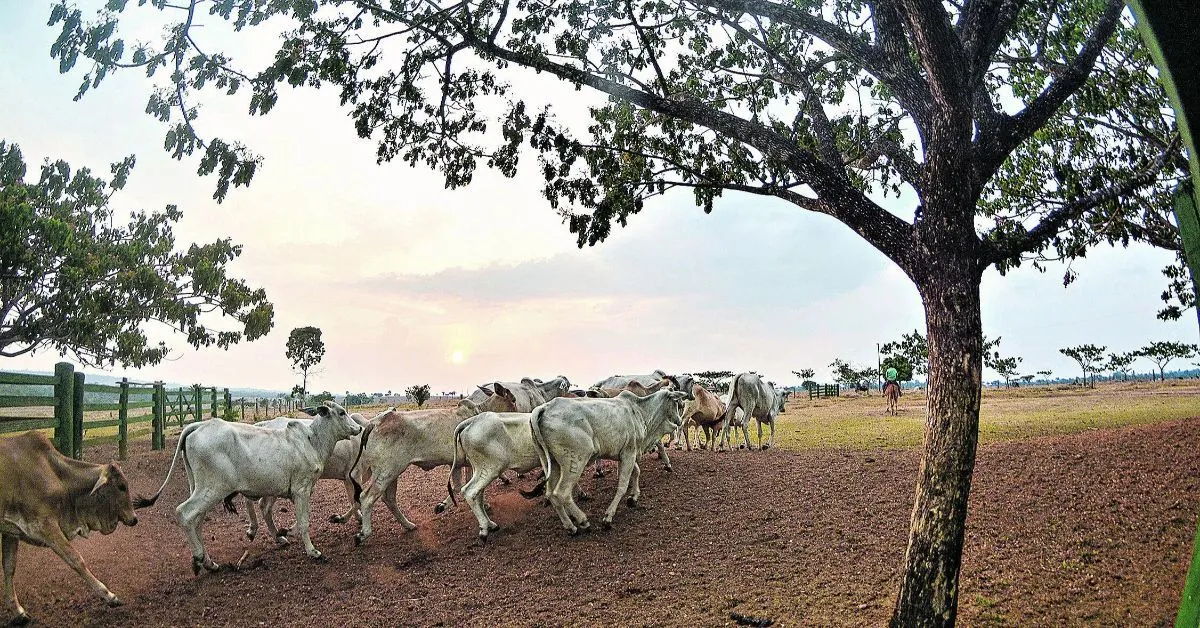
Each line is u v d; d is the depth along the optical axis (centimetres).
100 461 1466
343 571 920
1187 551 766
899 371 5628
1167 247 923
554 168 774
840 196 630
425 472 1570
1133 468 998
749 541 918
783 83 843
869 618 671
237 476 915
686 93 819
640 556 903
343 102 751
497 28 713
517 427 1062
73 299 1911
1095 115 932
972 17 630
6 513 746
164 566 948
